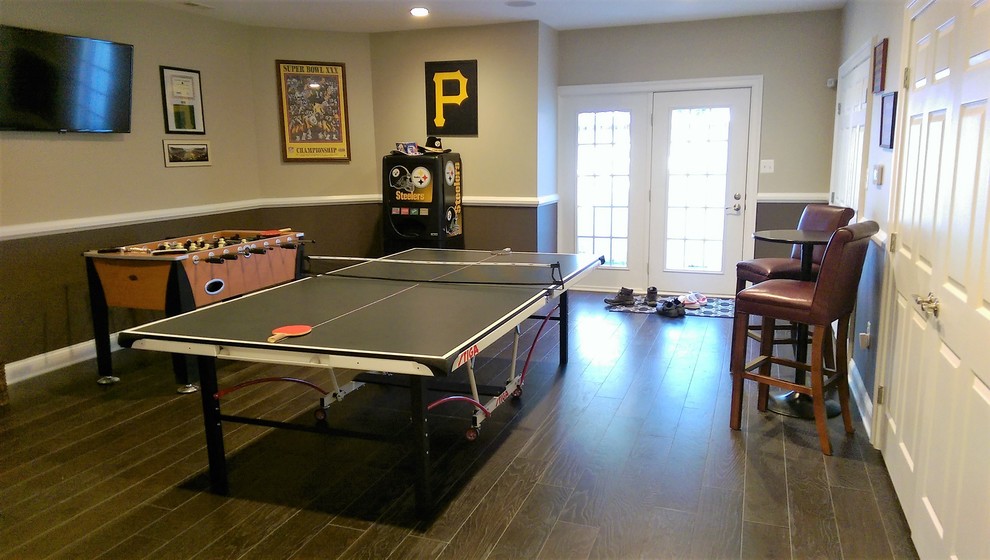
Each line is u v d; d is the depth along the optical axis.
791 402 3.38
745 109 5.53
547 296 3.02
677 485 2.57
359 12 5.02
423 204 5.43
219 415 2.58
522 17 5.28
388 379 3.44
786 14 5.27
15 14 3.76
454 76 5.70
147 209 4.67
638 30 5.68
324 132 5.84
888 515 2.33
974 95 1.69
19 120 3.75
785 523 2.29
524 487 2.58
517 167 5.69
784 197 5.54
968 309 1.66
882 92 3.29
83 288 4.24
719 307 5.50
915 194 2.33
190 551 2.20
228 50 5.29
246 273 4.02
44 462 2.85
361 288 3.15
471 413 3.32
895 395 2.53
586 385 3.71
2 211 3.77
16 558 2.18
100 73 4.16
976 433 1.57
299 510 2.45
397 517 2.38
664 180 5.89
